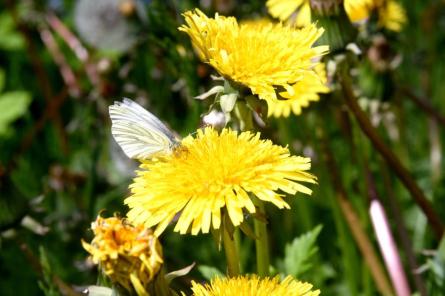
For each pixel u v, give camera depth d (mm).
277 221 760
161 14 661
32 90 1027
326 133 695
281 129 685
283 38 515
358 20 605
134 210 488
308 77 593
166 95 801
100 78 821
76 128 874
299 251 601
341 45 566
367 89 672
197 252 762
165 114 800
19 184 849
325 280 724
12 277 734
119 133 508
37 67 929
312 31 515
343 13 565
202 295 481
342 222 663
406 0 948
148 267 483
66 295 612
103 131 825
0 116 911
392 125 826
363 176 654
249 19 713
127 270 485
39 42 1033
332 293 722
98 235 486
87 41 841
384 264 693
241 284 481
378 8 649
